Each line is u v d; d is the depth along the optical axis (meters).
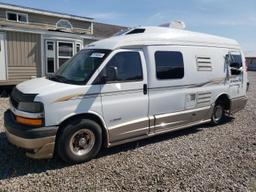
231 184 3.77
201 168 4.29
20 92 4.26
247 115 8.49
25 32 12.02
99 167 4.26
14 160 4.42
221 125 7.15
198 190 3.58
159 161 4.54
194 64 6.07
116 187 3.61
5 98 10.72
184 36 6.00
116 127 4.73
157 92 5.30
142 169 4.20
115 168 4.23
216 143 5.60
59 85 4.27
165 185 3.70
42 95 3.97
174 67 5.61
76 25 19.75
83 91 4.29
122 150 5.05
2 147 4.94
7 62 11.73
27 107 4.00
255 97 12.95
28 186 3.59
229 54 7.16
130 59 4.90
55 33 12.91
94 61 4.66
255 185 3.76
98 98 4.46
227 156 4.84
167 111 5.53
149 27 5.55
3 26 11.31
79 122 4.29
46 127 3.98
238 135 6.24
